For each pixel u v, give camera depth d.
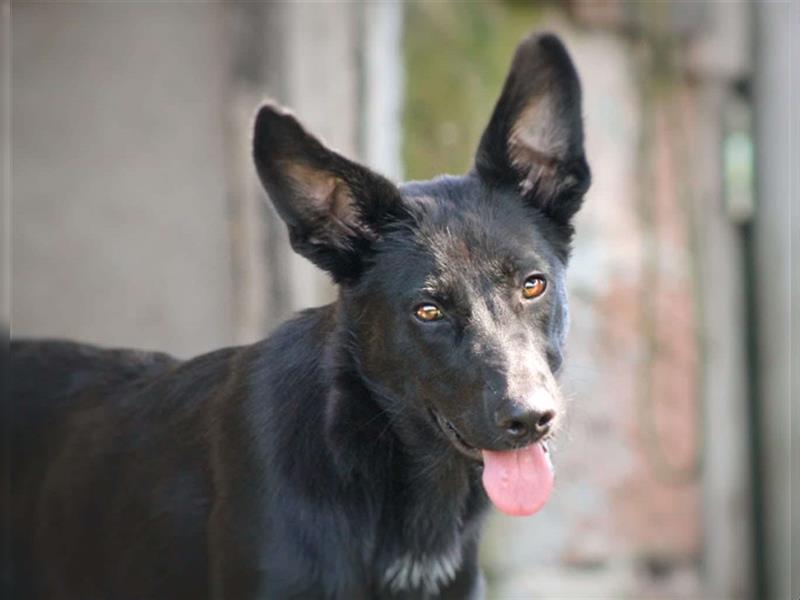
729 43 14.69
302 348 7.56
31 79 12.23
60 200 12.30
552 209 7.71
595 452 14.16
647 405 14.48
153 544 7.86
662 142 14.54
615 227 14.27
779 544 15.39
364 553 7.36
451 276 7.21
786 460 15.49
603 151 14.20
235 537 7.32
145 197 12.39
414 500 7.50
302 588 7.20
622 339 14.32
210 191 12.31
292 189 7.46
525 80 7.64
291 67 12.02
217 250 12.31
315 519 7.24
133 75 12.36
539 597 13.84
